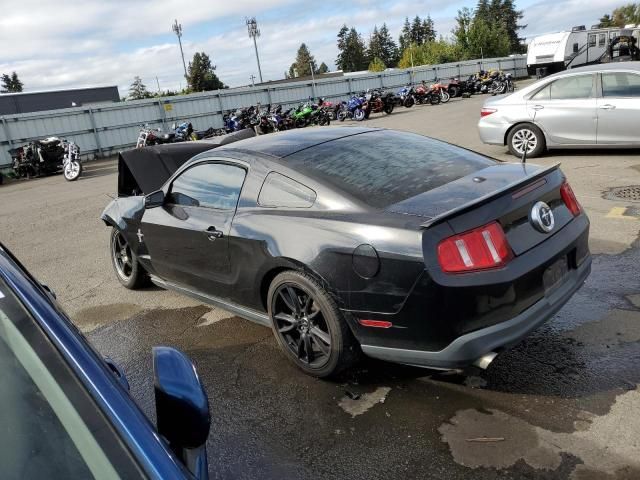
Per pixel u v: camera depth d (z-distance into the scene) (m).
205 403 1.50
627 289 4.20
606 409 2.83
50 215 10.57
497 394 3.07
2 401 1.27
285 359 3.76
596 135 8.84
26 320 1.39
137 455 1.20
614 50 25.77
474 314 2.69
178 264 4.35
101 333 4.60
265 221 3.42
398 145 3.83
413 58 71.69
